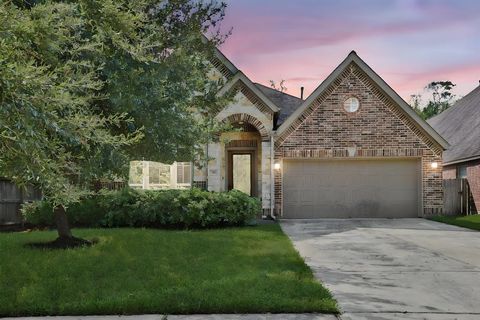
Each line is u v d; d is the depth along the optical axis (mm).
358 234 12758
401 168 17797
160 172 17250
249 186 19188
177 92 9453
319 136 17531
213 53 11039
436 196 17438
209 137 11031
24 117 3826
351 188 17781
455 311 5383
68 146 6879
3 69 3598
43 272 7074
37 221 14000
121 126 8836
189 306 5395
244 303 5414
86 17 5992
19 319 5203
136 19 6184
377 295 6090
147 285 6406
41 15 4441
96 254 8492
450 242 11203
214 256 8578
